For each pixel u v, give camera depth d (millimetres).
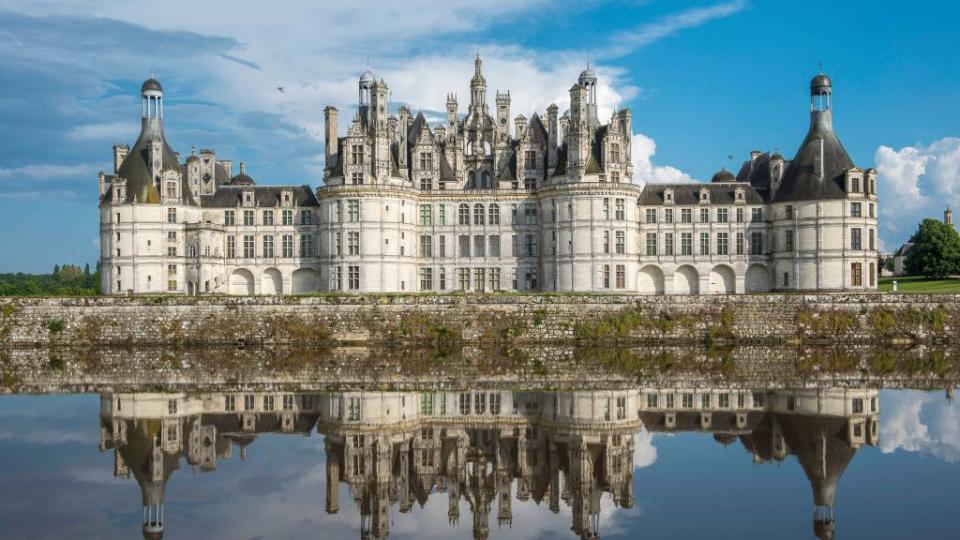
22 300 95750
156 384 65500
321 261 117625
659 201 122125
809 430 48156
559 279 113562
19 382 67000
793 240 116750
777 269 118875
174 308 96250
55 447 44969
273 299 96875
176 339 95312
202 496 36844
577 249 111750
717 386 63375
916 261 159500
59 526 32625
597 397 58875
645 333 95812
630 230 113188
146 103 119750
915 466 40469
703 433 47906
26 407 55812
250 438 47188
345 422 51062
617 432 48406
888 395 59281
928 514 33469
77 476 39719
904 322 95875
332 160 121500
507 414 53281
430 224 122000
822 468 40438
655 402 56938
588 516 34375
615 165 114062
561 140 120625
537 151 122500
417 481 39688
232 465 41812
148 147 119188
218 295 100062
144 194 116500
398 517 34688
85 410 54656
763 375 69750
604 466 41625
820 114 118250
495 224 121812
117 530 32312
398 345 94562
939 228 157000
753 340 95625
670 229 122062
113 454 43688
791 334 95750
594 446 45375
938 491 36531
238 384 65250
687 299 97375
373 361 80625
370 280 113375
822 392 60531
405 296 97500
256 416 52719
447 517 34875
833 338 95438
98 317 95812
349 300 97062
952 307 96188
